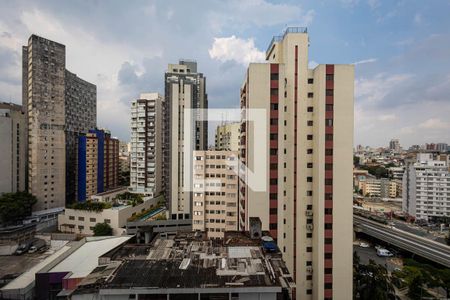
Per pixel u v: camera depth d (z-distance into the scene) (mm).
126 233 71750
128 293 18984
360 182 156000
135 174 99438
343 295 38750
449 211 100188
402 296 50125
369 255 73250
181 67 82250
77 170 101625
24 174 91688
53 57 92688
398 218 109938
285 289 20266
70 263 42656
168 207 77312
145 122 97812
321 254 38688
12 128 87562
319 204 38531
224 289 19188
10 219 79562
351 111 38312
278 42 42375
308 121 40344
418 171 104000
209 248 26625
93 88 130625
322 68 37906
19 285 38656
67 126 111250
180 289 19062
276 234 37625
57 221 85562
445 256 61938
